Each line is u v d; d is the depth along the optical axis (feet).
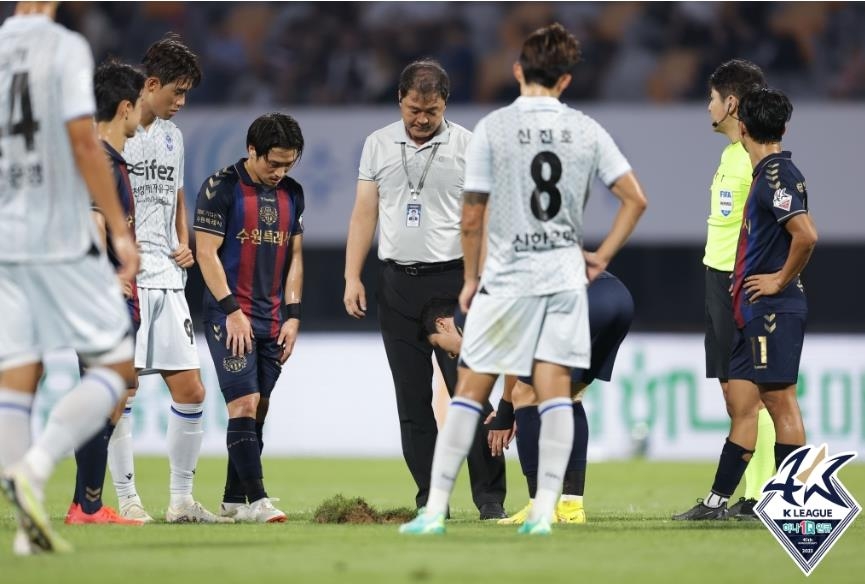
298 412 177.47
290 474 147.43
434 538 65.46
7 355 58.34
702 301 191.72
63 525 76.48
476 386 66.95
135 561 55.77
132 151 84.74
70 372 160.97
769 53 201.67
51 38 57.98
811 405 165.27
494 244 66.44
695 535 69.72
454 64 206.18
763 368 76.95
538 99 66.44
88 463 78.48
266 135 83.71
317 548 61.00
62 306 58.23
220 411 171.94
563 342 65.77
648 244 188.24
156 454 168.55
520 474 148.56
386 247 87.56
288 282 88.84
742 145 86.07
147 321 84.28
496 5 206.39
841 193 183.32
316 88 205.57
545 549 60.80
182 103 86.33
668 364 169.27
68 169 57.88
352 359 177.17
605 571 53.57
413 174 85.97
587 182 66.69
